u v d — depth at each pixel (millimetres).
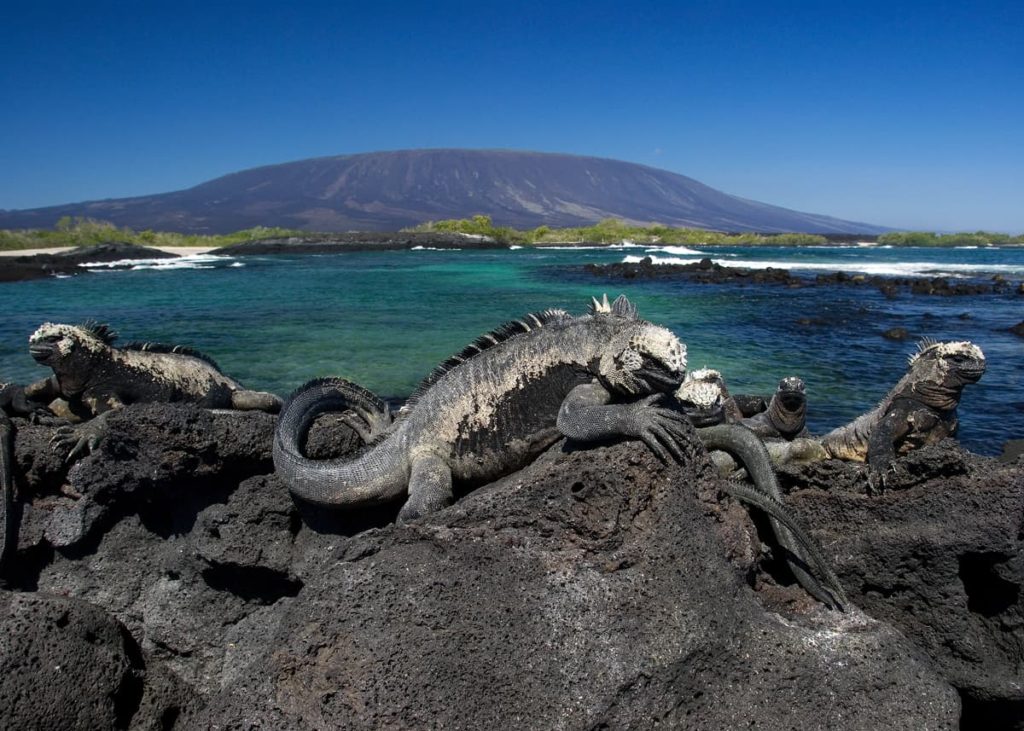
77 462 5184
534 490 4098
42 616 4473
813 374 15773
